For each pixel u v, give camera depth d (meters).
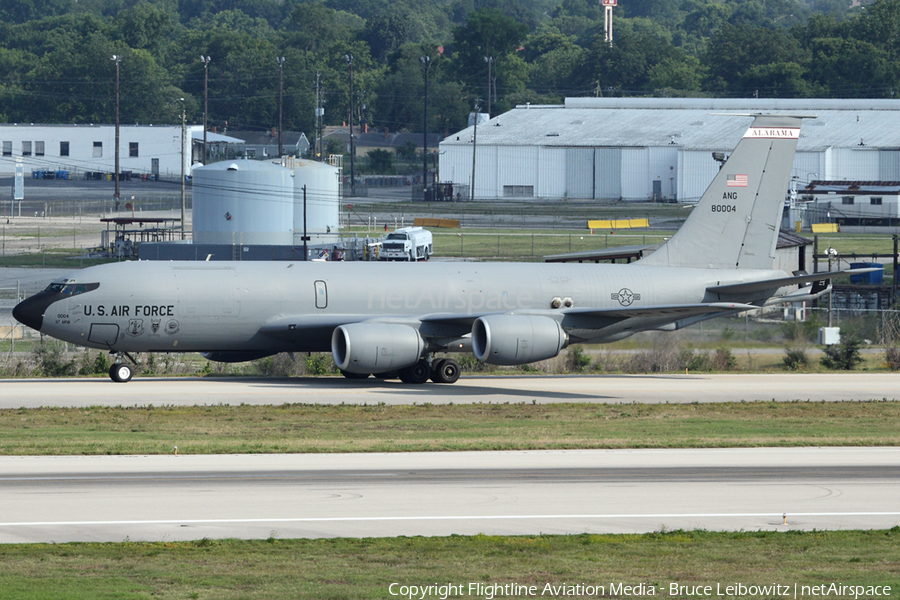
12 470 110.94
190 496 99.00
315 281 199.50
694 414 164.75
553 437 138.75
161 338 192.25
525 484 106.69
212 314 193.25
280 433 139.75
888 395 193.00
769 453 128.25
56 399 171.12
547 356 192.88
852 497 102.56
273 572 75.50
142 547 81.25
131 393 179.88
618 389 198.50
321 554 80.25
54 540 83.50
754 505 98.81
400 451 126.56
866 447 134.00
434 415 159.50
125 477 107.75
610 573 76.62
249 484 104.94
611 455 125.44
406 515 93.00
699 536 87.06
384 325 192.38
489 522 91.06
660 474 113.12
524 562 79.00
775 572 77.19
